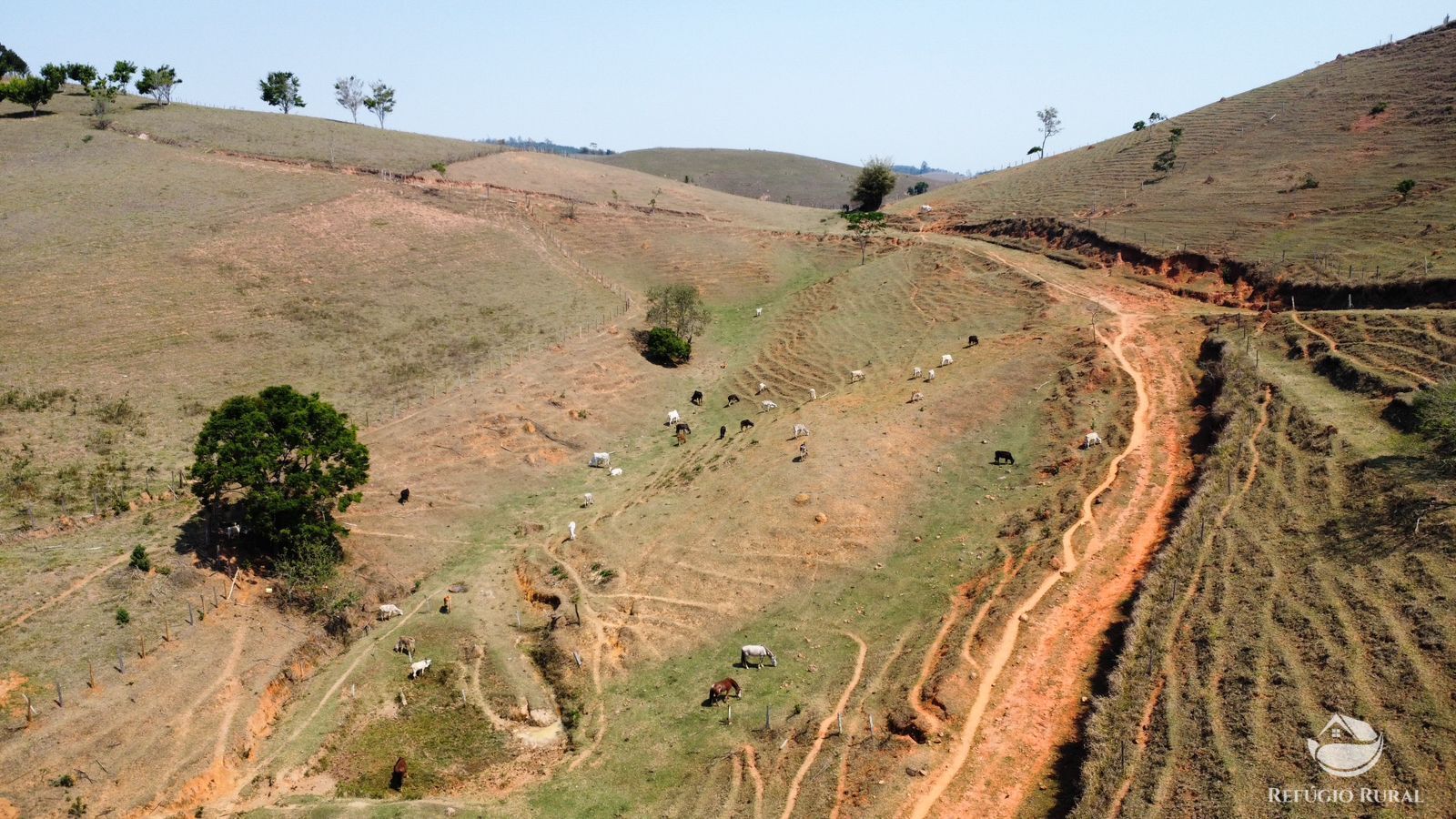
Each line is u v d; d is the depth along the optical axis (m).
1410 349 48.25
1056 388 58.38
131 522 47.47
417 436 62.81
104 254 81.62
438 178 121.25
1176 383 55.88
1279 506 38.50
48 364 62.84
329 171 116.88
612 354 81.38
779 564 45.62
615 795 32.66
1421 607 29.23
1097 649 33.94
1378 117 100.94
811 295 98.38
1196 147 117.69
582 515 57.53
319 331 76.44
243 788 34.47
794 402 70.88
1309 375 50.81
